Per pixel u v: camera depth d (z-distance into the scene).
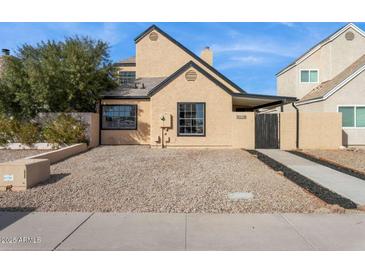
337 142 19.17
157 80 24.61
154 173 11.19
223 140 19.33
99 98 20.73
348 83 20.78
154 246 5.25
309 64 27.05
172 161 14.01
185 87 19.33
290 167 12.89
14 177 8.82
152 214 6.82
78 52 18.91
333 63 25.78
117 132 21.27
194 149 18.81
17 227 6.07
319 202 7.59
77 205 7.45
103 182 9.74
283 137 19.20
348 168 12.67
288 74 28.55
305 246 5.24
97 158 15.03
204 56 28.78
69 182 9.77
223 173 11.20
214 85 19.30
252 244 5.31
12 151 17.56
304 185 9.53
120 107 21.38
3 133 18.27
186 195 8.24
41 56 19.97
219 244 5.31
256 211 7.02
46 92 18.12
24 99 18.77
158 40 25.42
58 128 17.92
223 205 7.42
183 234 5.73
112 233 5.77
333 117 19.20
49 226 6.12
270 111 31.61
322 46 26.47
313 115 19.23
